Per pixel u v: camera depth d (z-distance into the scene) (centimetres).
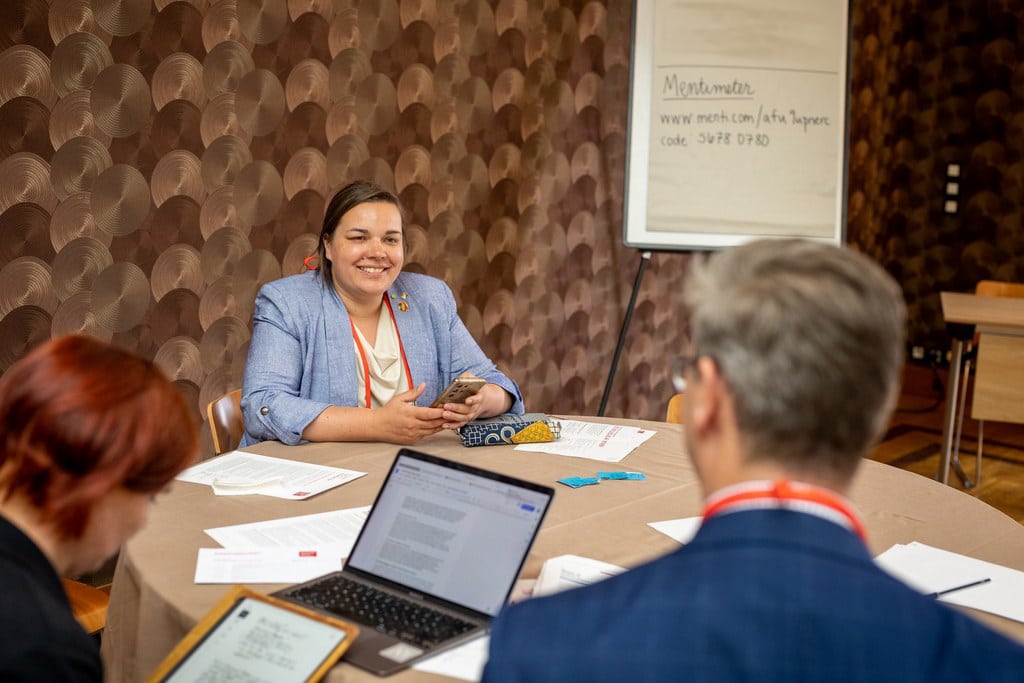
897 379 70
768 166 369
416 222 349
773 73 367
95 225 261
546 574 131
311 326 228
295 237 312
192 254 286
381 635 112
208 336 294
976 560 142
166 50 269
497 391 224
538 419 212
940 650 58
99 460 85
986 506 171
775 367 67
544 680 61
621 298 448
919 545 148
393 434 202
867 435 68
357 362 233
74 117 253
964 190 595
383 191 235
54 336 257
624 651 60
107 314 268
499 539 121
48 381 87
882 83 586
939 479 383
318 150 314
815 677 57
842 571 62
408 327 241
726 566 63
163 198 276
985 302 405
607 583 68
